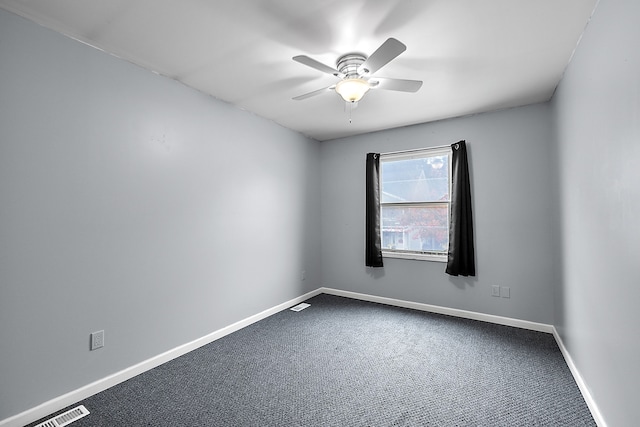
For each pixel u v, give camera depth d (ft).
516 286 10.02
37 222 5.65
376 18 5.57
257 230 10.80
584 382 6.21
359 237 13.35
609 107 4.67
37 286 5.64
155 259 7.62
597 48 5.15
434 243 11.76
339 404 6.05
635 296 3.95
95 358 6.44
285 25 5.80
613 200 4.61
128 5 5.22
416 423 5.49
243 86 8.53
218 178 9.36
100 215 6.56
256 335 9.46
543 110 9.61
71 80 6.14
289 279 12.33
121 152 6.95
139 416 5.70
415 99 9.38
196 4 5.20
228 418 5.65
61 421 5.55
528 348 8.43
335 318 10.94
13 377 5.33
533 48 6.53
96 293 6.48
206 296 8.92
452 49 6.59
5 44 5.32
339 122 11.69
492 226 10.41
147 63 7.24
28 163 5.55
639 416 3.88
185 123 8.39
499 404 6.01
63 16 5.50
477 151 10.68
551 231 9.42
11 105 5.36
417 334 9.46
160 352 7.68
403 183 12.44
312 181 13.83
